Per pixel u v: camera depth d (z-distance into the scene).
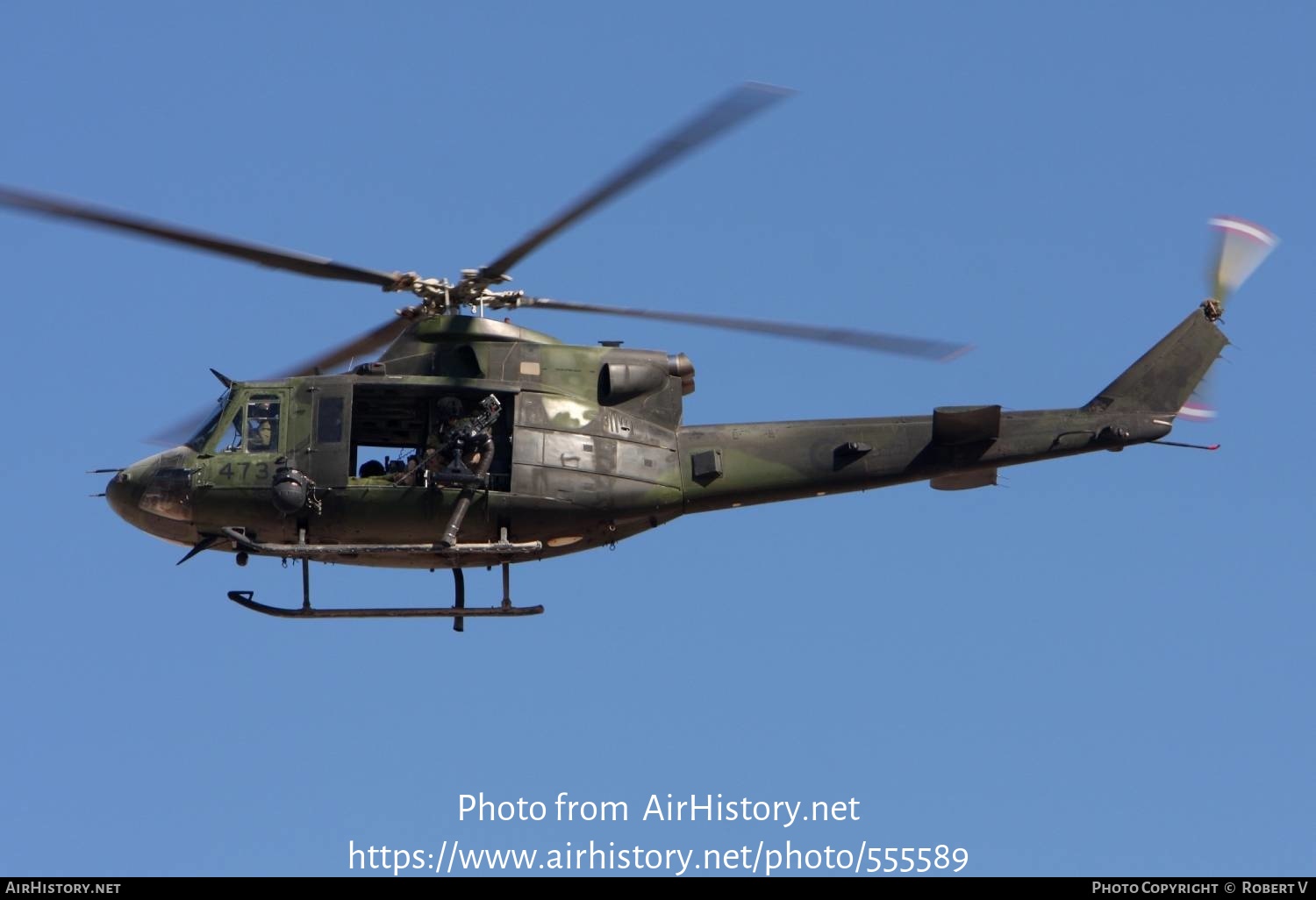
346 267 84.56
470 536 87.25
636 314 85.56
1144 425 95.00
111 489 88.81
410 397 87.50
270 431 86.88
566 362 89.06
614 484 88.19
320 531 86.75
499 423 87.75
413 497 85.81
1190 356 96.44
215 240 79.69
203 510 86.69
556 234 80.88
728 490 91.00
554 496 86.94
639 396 89.94
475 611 86.81
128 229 77.38
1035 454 93.88
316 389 87.06
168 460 87.50
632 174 75.50
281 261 82.81
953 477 95.31
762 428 91.88
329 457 85.81
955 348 79.81
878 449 92.12
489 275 85.31
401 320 90.25
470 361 87.50
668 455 90.06
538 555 89.06
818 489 92.38
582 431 88.00
